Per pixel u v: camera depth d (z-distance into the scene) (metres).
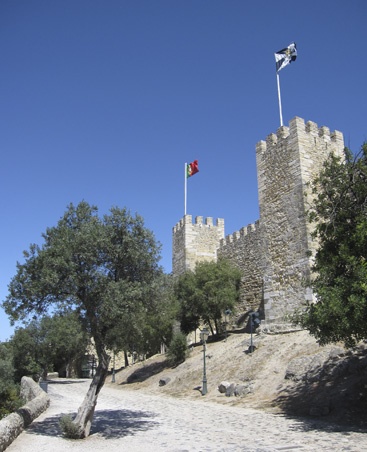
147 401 25.58
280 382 21.56
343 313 13.48
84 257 14.46
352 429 13.79
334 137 31.62
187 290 38.84
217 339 37.59
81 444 12.89
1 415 17.98
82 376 69.19
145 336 44.06
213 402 22.59
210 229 50.00
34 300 14.67
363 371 18.16
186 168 51.16
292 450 11.23
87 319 15.48
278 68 33.31
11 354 39.44
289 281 28.27
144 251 15.74
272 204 31.06
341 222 16.28
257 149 33.56
